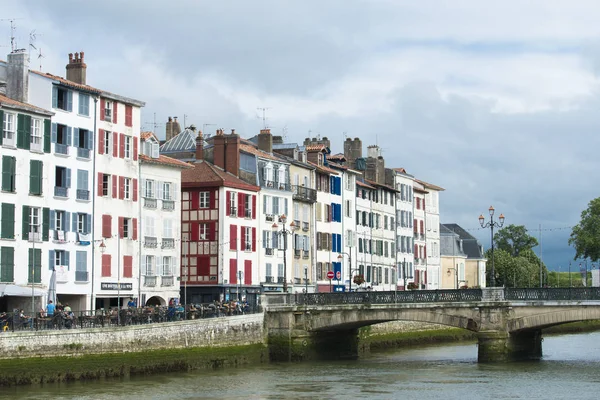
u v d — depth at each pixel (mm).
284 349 78438
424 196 138000
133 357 63938
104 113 80938
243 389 59031
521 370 69062
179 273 88688
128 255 82875
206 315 73938
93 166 79500
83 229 78375
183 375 65438
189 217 93750
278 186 101312
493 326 74188
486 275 166625
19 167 72188
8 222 71062
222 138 97375
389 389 59406
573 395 56688
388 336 91500
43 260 74250
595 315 71938
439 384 61594
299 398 55656
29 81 75688
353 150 124938
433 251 140125
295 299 79438
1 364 55750
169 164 87562
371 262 120000
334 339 82188
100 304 81000
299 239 105062
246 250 95812
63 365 59062
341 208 113812
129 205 83125
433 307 75812
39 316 60469
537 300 73500
